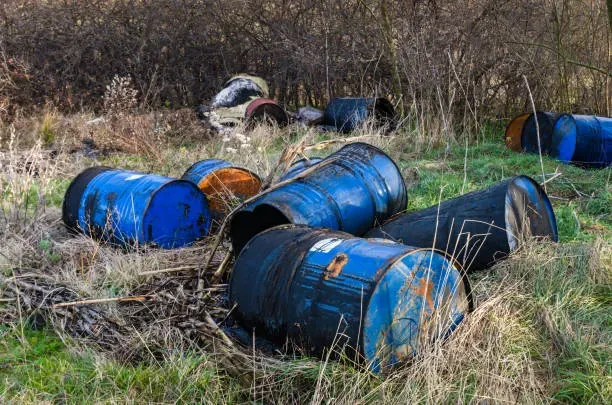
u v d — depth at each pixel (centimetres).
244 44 1583
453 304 419
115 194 652
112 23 1513
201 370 402
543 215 604
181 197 650
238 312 438
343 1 1487
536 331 445
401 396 359
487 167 906
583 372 400
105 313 480
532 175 872
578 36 1252
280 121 1301
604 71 1128
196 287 527
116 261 577
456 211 565
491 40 1244
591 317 467
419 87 1178
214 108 1334
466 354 395
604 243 589
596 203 757
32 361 438
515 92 1307
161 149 1066
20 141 1103
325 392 364
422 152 1054
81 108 1396
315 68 1504
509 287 479
